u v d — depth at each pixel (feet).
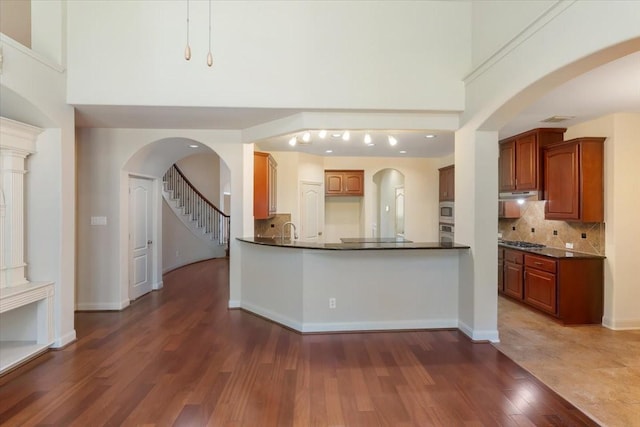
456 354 11.17
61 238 11.53
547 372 9.96
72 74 11.75
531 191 16.16
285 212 21.04
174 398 8.47
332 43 12.28
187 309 15.93
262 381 9.32
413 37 12.42
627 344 12.03
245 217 15.87
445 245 13.15
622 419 7.75
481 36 11.71
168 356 10.86
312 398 8.51
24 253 11.34
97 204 15.55
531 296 15.84
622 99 11.59
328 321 13.14
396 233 26.55
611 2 6.72
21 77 9.87
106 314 15.12
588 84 10.16
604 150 13.79
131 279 17.29
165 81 11.94
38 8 11.43
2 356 10.23
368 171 23.70
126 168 15.89
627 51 7.04
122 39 11.85
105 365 10.22
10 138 10.36
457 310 13.61
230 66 12.08
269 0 12.16
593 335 12.91
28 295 10.38
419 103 12.44
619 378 9.64
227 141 15.69
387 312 13.39
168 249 25.23
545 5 8.52
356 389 8.95
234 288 16.06
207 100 12.02
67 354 10.98
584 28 7.31
